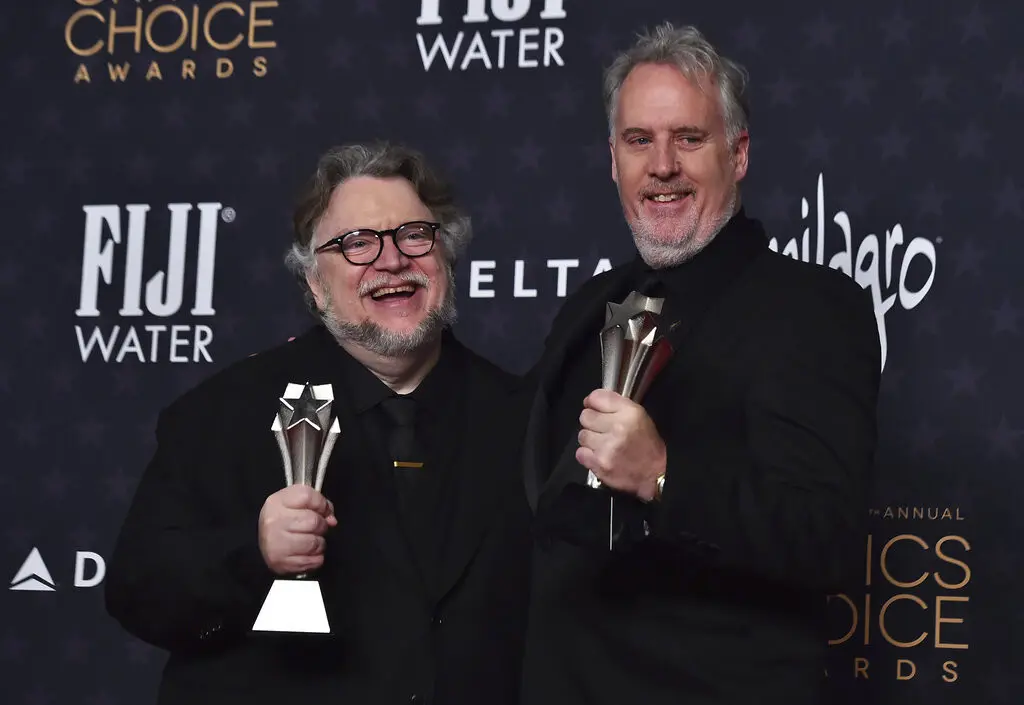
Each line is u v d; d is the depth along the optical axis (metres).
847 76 4.36
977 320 4.17
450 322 3.22
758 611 2.59
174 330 4.81
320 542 2.67
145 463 4.77
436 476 3.05
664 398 2.69
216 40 4.91
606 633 2.64
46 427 4.85
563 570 2.75
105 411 4.82
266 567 2.73
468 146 4.66
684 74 2.85
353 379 3.09
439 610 2.95
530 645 2.78
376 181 3.11
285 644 2.89
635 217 2.87
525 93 4.64
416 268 3.07
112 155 4.94
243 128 4.85
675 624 2.60
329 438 2.73
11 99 5.01
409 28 4.76
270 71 4.85
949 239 4.22
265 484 2.97
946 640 4.10
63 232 4.93
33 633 4.75
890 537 4.16
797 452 2.50
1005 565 4.08
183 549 2.85
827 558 2.47
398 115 4.73
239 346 4.76
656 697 2.59
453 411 3.14
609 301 2.94
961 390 4.16
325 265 3.09
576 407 2.84
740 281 2.76
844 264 4.29
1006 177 4.20
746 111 2.95
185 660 2.95
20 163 4.99
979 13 4.27
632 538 2.49
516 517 3.06
